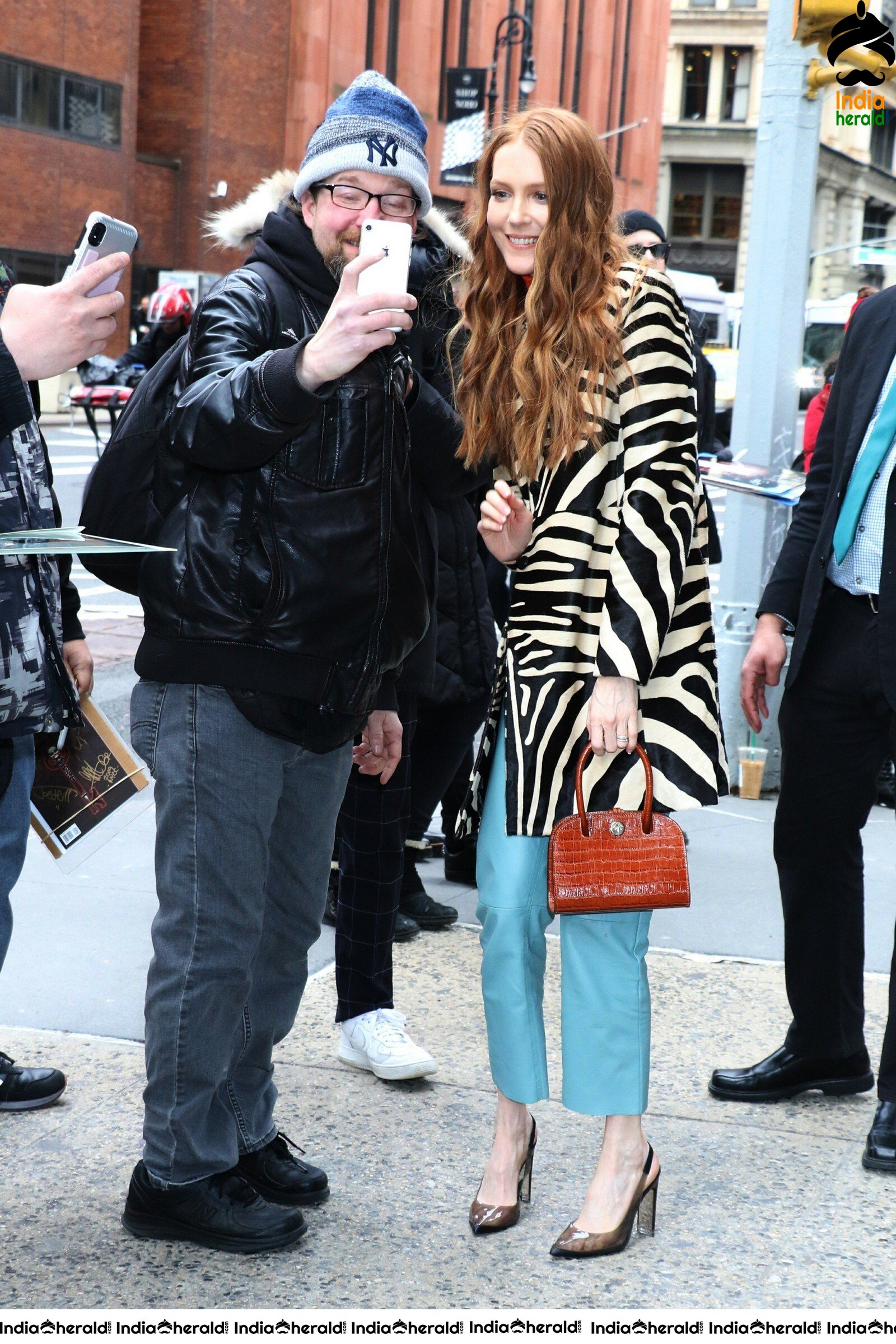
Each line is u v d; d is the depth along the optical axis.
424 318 3.14
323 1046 3.42
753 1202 2.71
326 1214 2.63
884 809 5.80
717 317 31.89
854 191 40.59
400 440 2.46
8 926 2.76
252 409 2.19
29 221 29.97
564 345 2.46
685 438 2.45
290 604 2.33
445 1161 2.85
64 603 2.93
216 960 2.42
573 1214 2.65
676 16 58.00
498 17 42.94
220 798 2.39
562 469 2.49
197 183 34.50
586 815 2.45
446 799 4.63
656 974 3.90
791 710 3.11
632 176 54.06
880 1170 2.84
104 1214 2.60
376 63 39.09
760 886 4.72
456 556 3.92
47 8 29.66
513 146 2.44
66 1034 3.39
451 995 3.75
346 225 2.45
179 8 33.94
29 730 2.55
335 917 3.76
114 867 4.71
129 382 10.82
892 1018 2.90
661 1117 3.07
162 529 2.39
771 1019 3.62
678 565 2.42
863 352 3.05
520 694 2.50
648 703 2.52
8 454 2.51
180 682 2.39
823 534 3.04
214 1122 2.53
